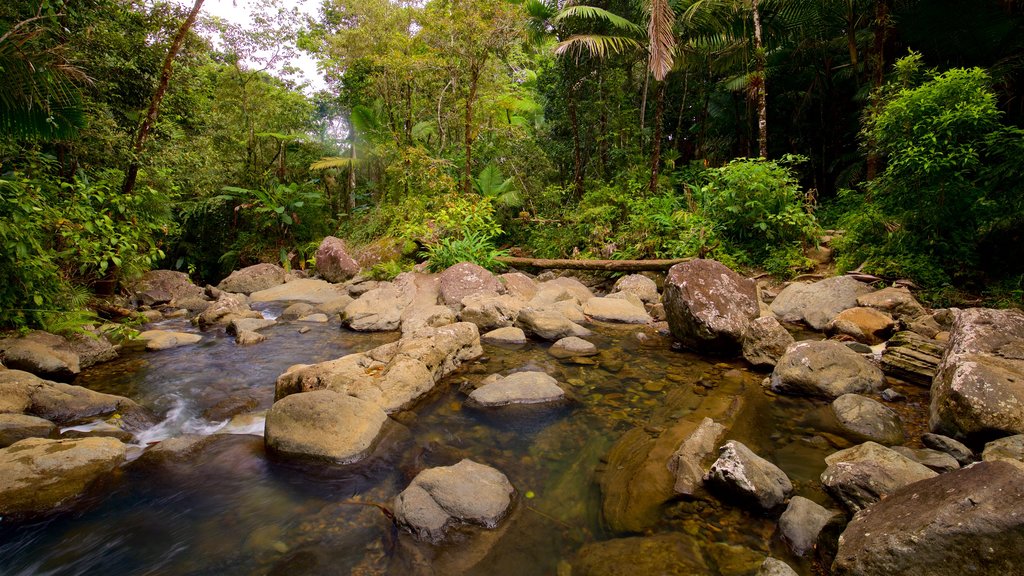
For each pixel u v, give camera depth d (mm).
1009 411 2787
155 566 2148
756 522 2311
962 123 5699
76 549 2256
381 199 15719
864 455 2582
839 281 6418
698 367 4797
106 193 6602
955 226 6285
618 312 6930
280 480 2834
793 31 13766
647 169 12781
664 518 2365
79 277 7352
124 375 4863
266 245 15641
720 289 5477
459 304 7395
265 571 2098
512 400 3898
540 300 7418
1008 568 1534
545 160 15016
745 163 9164
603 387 4285
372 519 2461
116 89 7688
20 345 4598
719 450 2943
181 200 14234
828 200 12562
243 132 15812
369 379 3949
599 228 10828
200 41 8898
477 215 10312
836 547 2029
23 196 4871
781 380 4000
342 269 11594
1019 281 5684
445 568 2092
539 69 16906
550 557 2141
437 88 14180
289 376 4105
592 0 12961
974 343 3479
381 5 13633
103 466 2875
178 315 8258
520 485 2744
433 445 3230
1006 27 10094
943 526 1650
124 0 7711
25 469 2678
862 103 13828
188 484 2793
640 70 15469
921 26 11172
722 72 15812
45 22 6043
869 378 3904
